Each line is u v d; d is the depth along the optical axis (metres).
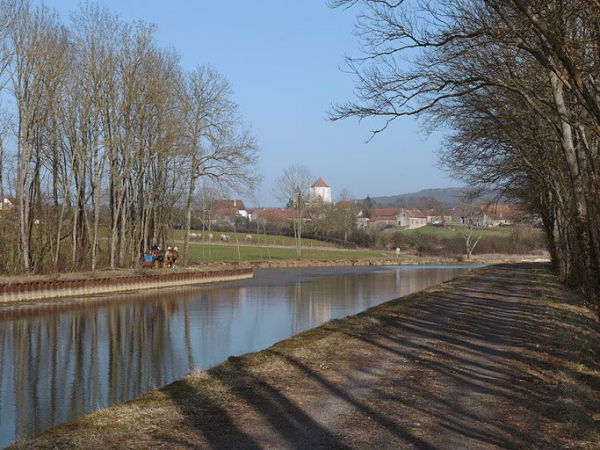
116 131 40.88
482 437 6.69
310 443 6.45
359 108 13.91
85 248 41.06
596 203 15.02
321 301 33.47
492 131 21.36
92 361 16.64
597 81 12.33
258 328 22.89
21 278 31.11
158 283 40.59
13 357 17.22
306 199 87.50
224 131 52.19
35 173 37.00
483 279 38.53
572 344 12.80
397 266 75.56
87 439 6.52
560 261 32.69
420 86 13.62
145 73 41.81
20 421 11.02
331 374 10.03
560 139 17.47
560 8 9.71
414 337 14.23
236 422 7.23
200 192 71.00
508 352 12.10
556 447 6.34
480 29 11.56
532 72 15.04
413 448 6.31
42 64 34.19
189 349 18.41
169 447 6.28
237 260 69.50
